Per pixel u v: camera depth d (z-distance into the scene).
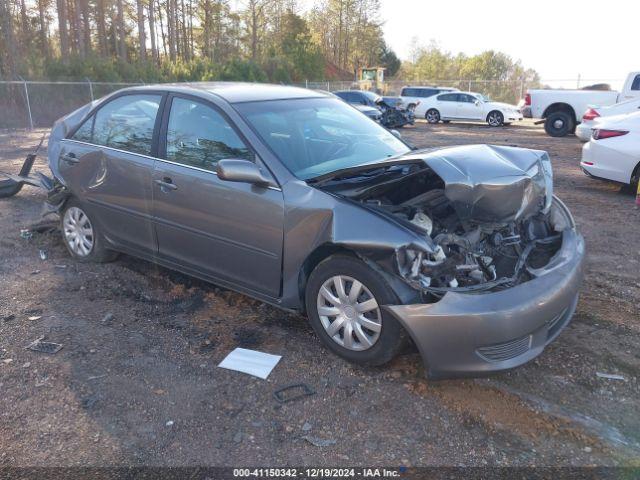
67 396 3.23
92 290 4.69
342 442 2.88
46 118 23.77
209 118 4.13
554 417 3.07
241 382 3.38
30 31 41.09
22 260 5.35
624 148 8.19
